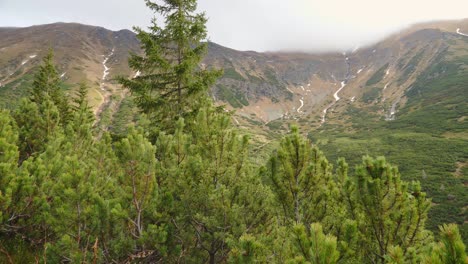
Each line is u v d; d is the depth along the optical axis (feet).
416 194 17.84
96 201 18.57
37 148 38.11
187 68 47.55
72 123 39.88
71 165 19.08
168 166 25.12
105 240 19.02
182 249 21.39
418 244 17.30
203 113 25.27
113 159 26.43
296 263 10.91
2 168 21.72
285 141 21.74
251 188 21.93
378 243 17.98
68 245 17.03
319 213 21.18
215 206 20.71
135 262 19.90
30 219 22.43
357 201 18.89
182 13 50.52
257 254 16.24
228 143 23.44
